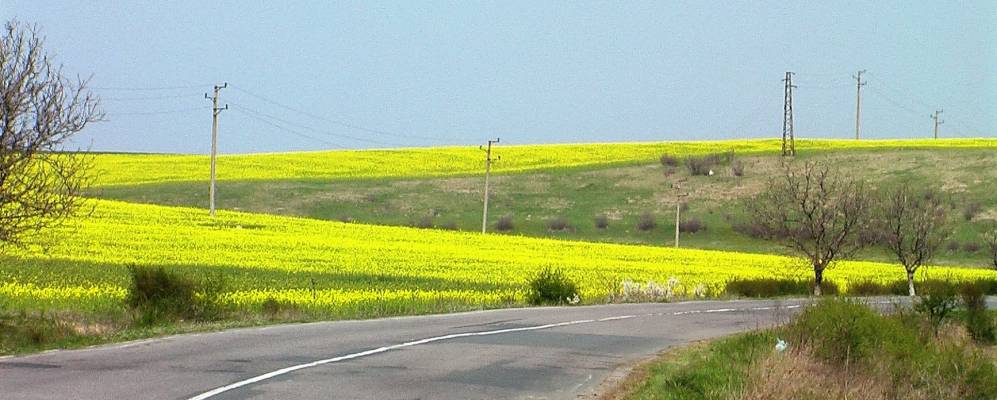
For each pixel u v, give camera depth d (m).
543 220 88.06
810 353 15.57
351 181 98.06
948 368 16.77
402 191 95.12
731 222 85.38
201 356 15.36
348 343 17.94
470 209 90.38
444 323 23.02
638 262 52.88
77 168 18.31
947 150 108.75
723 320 27.08
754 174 101.06
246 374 13.59
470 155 115.12
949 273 53.25
